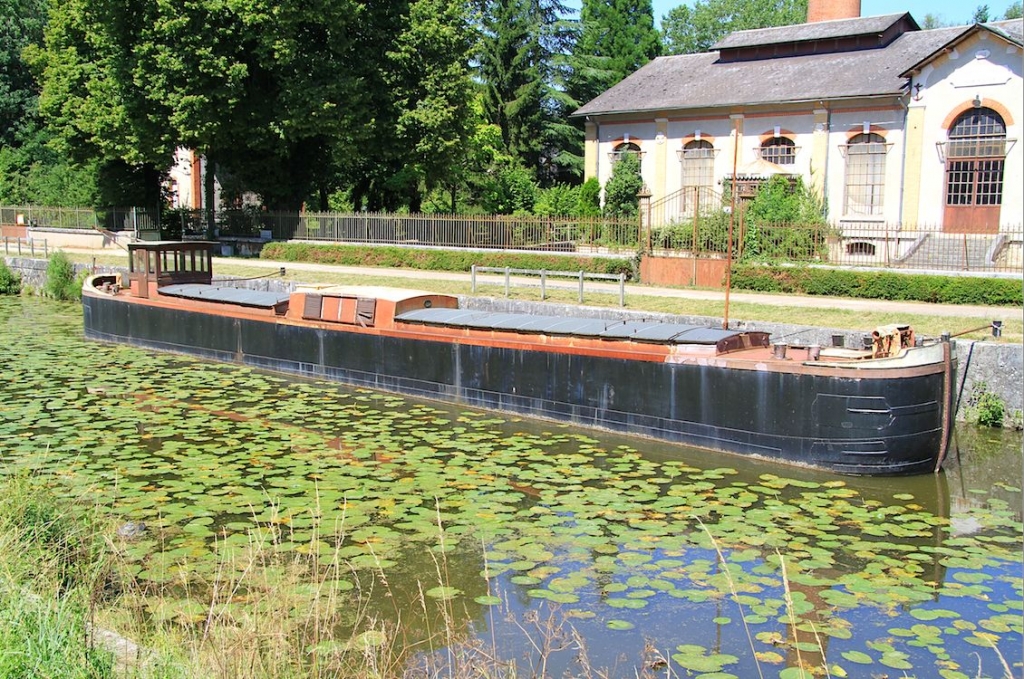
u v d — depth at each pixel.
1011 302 19.00
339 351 17.34
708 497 11.17
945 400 12.20
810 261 22.67
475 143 40.16
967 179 30.27
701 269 22.95
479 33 36.66
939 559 9.41
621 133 38.78
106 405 15.32
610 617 8.03
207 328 19.38
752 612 8.09
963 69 29.88
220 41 31.59
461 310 16.95
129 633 6.64
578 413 14.47
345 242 32.56
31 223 41.75
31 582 6.45
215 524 9.98
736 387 12.79
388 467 12.15
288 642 6.88
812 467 12.26
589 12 59.69
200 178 49.03
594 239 26.30
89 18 34.16
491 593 8.46
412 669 7.02
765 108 34.97
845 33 36.25
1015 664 7.22
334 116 31.94
